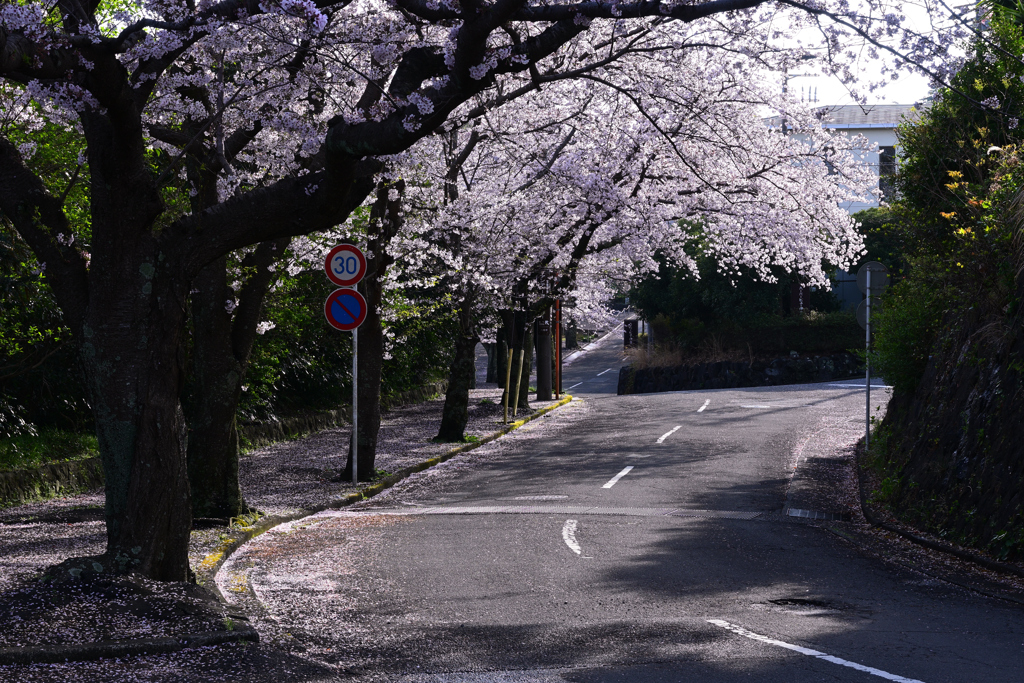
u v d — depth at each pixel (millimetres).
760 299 42438
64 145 12227
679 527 10906
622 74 15492
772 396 30797
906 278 16047
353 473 14352
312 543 10242
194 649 6066
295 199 7273
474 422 24125
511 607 7180
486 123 17516
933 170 14367
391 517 11945
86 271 7523
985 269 11023
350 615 7020
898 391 15773
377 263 15234
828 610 7125
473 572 8516
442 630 6516
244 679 5414
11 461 12695
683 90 16656
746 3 6781
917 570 8797
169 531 7480
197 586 7355
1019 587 8031
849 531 10938
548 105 17641
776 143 18797
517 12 7008
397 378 28359
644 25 12156
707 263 41656
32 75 6152
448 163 18016
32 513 11250
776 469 15859
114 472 7285
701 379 42031
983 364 10875
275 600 7586
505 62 7230
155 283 7297
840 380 40250
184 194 12992
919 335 14641
